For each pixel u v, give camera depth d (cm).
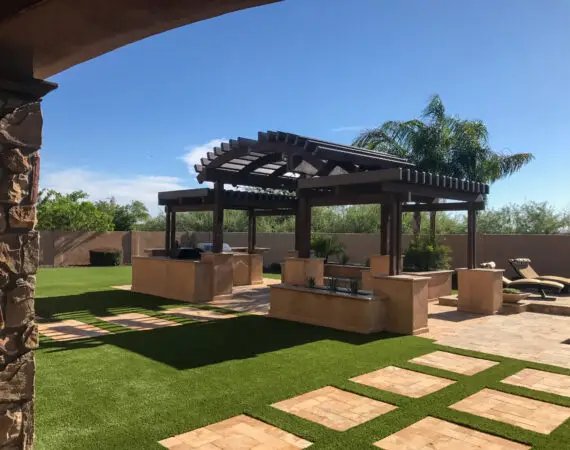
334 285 863
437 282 1230
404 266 1451
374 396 465
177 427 388
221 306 1068
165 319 893
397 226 827
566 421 408
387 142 1736
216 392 474
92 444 354
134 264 1315
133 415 412
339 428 390
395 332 788
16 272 258
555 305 1005
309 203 998
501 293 1031
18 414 258
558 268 1448
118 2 190
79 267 2117
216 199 1223
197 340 711
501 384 505
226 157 1138
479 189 996
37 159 265
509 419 412
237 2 196
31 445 263
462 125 1681
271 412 421
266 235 2205
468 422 402
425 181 848
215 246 1207
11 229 256
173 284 1185
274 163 1246
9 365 255
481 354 636
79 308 1009
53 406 432
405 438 373
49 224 2369
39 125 265
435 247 1430
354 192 895
